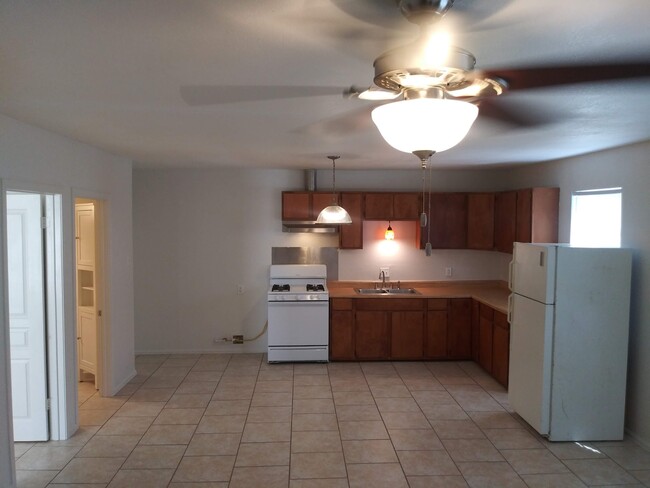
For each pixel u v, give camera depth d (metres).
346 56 1.86
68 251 3.94
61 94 2.46
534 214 5.21
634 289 3.97
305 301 5.94
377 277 6.53
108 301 4.82
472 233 6.30
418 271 6.55
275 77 2.14
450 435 4.05
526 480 3.36
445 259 6.56
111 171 4.81
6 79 2.19
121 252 5.13
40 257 3.82
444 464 3.57
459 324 6.07
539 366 3.94
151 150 4.53
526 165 5.77
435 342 6.07
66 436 3.95
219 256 6.42
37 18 1.51
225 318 6.47
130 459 3.64
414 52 1.43
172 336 6.45
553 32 1.59
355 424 4.26
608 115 2.85
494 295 5.98
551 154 4.66
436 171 6.46
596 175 4.52
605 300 3.86
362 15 1.46
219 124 3.21
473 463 3.59
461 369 5.77
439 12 1.33
